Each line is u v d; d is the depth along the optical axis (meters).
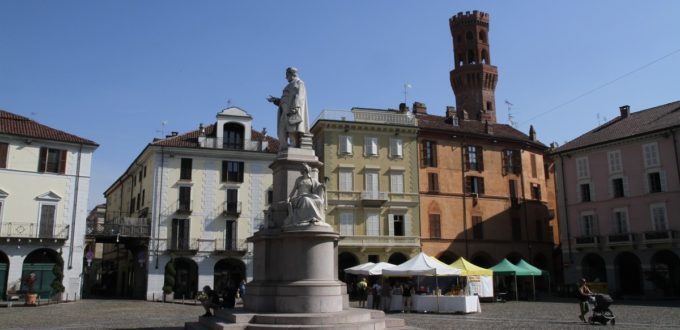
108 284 59.25
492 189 53.19
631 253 45.16
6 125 40.56
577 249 48.31
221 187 46.69
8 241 38.25
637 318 23.98
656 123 45.50
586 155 49.25
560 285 46.72
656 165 44.16
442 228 49.88
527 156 56.97
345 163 48.19
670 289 42.75
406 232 48.41
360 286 34.66
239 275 46.50
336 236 15.52
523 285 48.31
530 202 55.56
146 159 48.84
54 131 42.59
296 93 17.75
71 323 21.59
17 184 39.81
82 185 42.06
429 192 50.03
